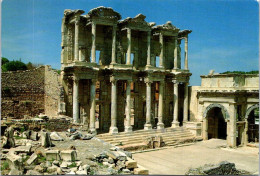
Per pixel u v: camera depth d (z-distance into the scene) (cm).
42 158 2369
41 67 4425
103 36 4653
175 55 5181
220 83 4659
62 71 4269
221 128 5378
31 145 2631
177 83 5150
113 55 4391
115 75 4356
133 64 5012
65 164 2247
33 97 4306
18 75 4147
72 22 4188
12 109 4019
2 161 2197
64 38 4297
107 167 2373
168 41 5428
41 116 3341
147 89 4772
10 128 2547
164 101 5438
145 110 5188
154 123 5241
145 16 4622
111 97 4422
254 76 4522
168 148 4238
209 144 4597
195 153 3981
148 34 4753
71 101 4300
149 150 4031
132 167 2503
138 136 4419
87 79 4434
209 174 2759
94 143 3034
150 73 4728
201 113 4997
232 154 3975
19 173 1977
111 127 4347
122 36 4803
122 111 4872
